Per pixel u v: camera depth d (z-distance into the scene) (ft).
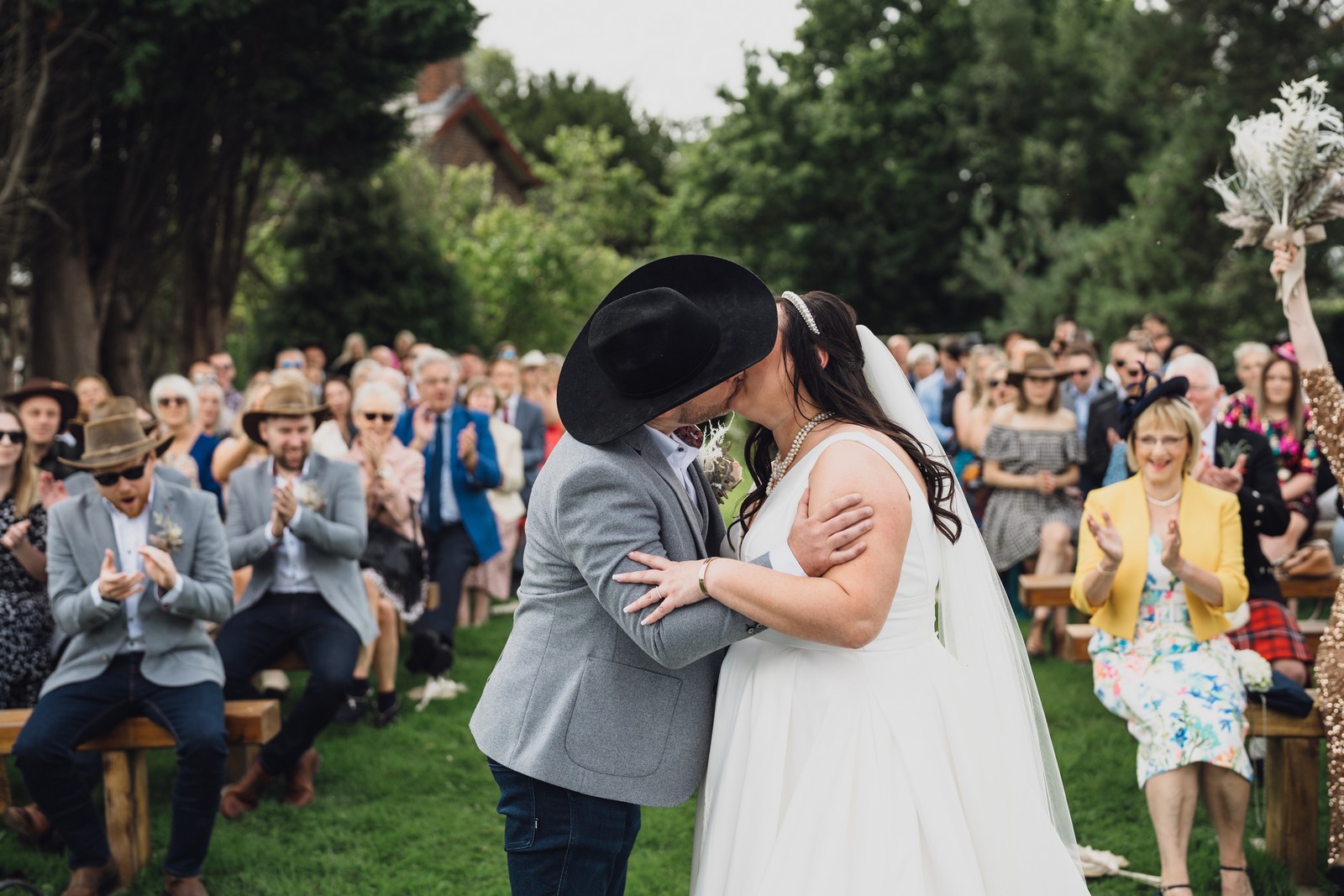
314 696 14.87
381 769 16.44
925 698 8.01
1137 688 11.85
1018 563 23.17
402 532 19.20
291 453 16.25
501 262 69.72
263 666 16.17
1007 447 22.47
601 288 77.87
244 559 15.83
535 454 28.12
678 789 8.15
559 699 7.96
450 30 36.78
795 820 7.70
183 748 12.17
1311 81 11.57
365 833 14.47
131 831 12.90
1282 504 14.53
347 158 39.65
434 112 92.12
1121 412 12.85
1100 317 58.80
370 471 19.48
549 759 7.86
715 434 9.46
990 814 8.14
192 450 21.18
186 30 33.37
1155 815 11.47
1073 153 73.36
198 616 12.81
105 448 12.78
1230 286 55.62
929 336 80.28
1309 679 14.69
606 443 7.91
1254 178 11.90
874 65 81.61
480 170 84.48
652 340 7.66
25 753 11.98
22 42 32.27
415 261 58.90
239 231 44.65
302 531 15.67
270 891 12.73
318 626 15.83
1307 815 12.49
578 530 7.72
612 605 7.64
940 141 80.79
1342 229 43.98
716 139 89.92
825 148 83.82
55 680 12.63
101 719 12.44
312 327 55.93
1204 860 12.85
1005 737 8.66
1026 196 69.97
